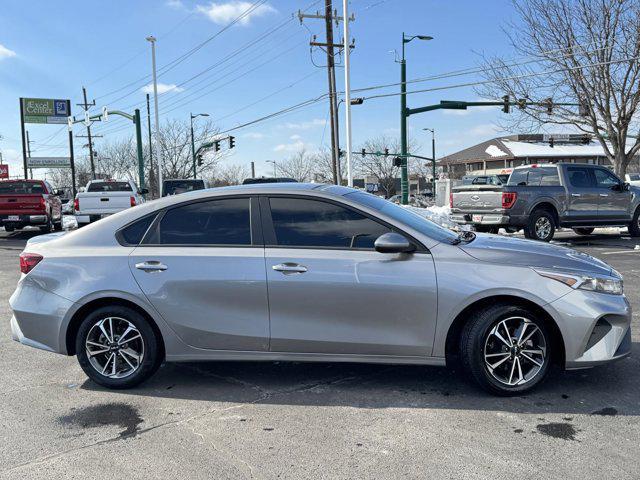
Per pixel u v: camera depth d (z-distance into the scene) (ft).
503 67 74.64
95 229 15.60
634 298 24.50
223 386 15.26
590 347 13.58
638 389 14.29
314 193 14.69
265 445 11.77
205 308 14.51
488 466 10.64
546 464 10.67
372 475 10.44
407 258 13.85
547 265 13.73
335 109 95.09
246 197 14.99
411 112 89.97
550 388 14.43
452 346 15.29
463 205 45.96
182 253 14.74
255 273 14.24
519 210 43.50
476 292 13.48
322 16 92.73
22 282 15.60
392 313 13.83
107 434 12.52
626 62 65.62
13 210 56.85
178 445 11.89
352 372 16.03
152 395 14.79
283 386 15.11
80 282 14.97
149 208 15.43
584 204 46.09
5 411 13.92
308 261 14.08
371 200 15.34
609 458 10.85
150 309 14.66
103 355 15.28
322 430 12.40
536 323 13.67
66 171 256.11
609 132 69.62
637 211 49.39
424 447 11.47
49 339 15.20
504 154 229.04
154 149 179.83
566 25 68.08
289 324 14.21
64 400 14.58
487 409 13.26
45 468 11.03
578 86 69.92
